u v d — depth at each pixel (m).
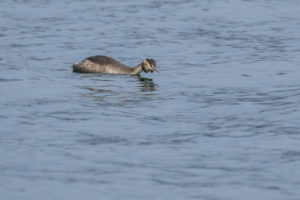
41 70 80.50
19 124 53.09
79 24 113.44
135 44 98.12
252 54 89.94
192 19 118.75
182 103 62.62
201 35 104.81
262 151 45.31
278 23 114.75
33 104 61.03
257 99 63.31
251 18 119.88
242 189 38.16
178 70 81.06
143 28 110.50
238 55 89.38
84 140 48.78
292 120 53.41
